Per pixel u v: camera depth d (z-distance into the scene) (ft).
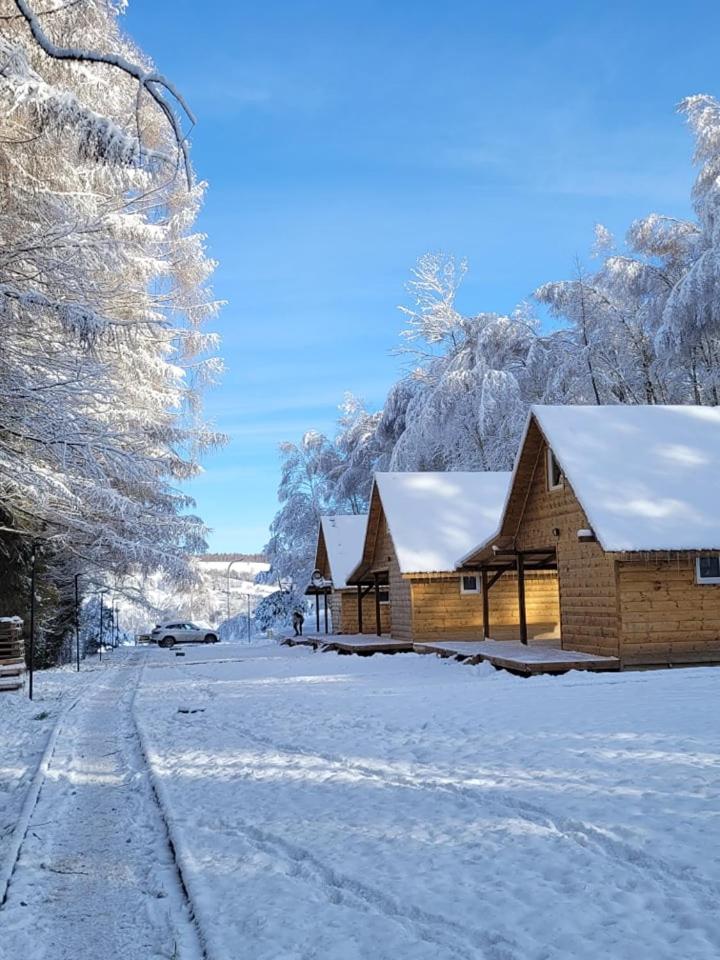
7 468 58.39
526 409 130.93
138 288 68.74
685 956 13.30
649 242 121.39
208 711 50.24
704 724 33.83
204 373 86.22
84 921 17.74
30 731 45.29
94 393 63.72
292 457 204.74
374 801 25.20
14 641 72.38
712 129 105.91
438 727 38.32
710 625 62.54
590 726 35.24
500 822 21.84
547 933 14.76
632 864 17.94
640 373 125.39
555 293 128.88
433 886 17.54
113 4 54.60
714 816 20.53
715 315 94.07
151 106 59.82
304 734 39.11
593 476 65.26
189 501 92.48
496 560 85.92
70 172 58.44
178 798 27.53
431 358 160.15
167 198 72.90
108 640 185.88
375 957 14.44
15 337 56.75
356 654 94.58
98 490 62.08
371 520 108.88
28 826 24.93
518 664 61.36
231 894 18.24
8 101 41.14
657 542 59.77
